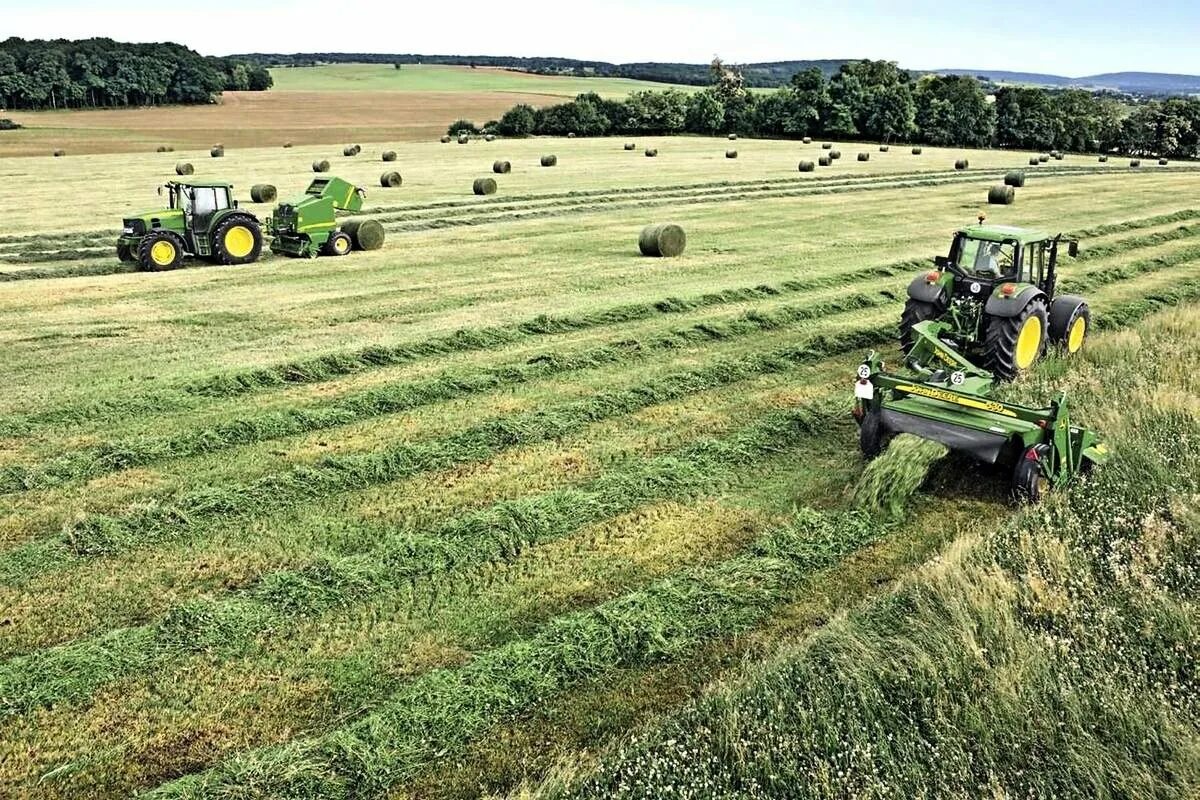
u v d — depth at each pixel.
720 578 6.97
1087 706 5.33
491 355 13.41
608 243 23.58
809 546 7.48
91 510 8.39
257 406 11.23
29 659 6.00
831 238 24.39
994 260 11.56
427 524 8.12
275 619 6.54
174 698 5.74
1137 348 12.37
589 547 7.64
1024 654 5.71
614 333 14.59
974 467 9.05
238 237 20.83
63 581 7.11
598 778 4.86
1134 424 9.37
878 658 5.73
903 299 17.25
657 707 5.65
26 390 11.61
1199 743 5.00
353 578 6.98
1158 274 19.70
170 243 20.09
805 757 5.02
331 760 5.10
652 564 7.37
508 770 5.13
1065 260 20.75
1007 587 6.41
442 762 5.17
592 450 9.87
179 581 7.13
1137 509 7.62
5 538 7.84
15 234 24.56
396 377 12.37
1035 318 11.33
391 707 5.53
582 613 6.54
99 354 13.32
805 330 14.88
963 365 9.84
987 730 5.17
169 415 10.91
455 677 5.80
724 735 5.14
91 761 5.21
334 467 9.17
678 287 17.92
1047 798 4.75
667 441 10.12
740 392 11.82
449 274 19.53
